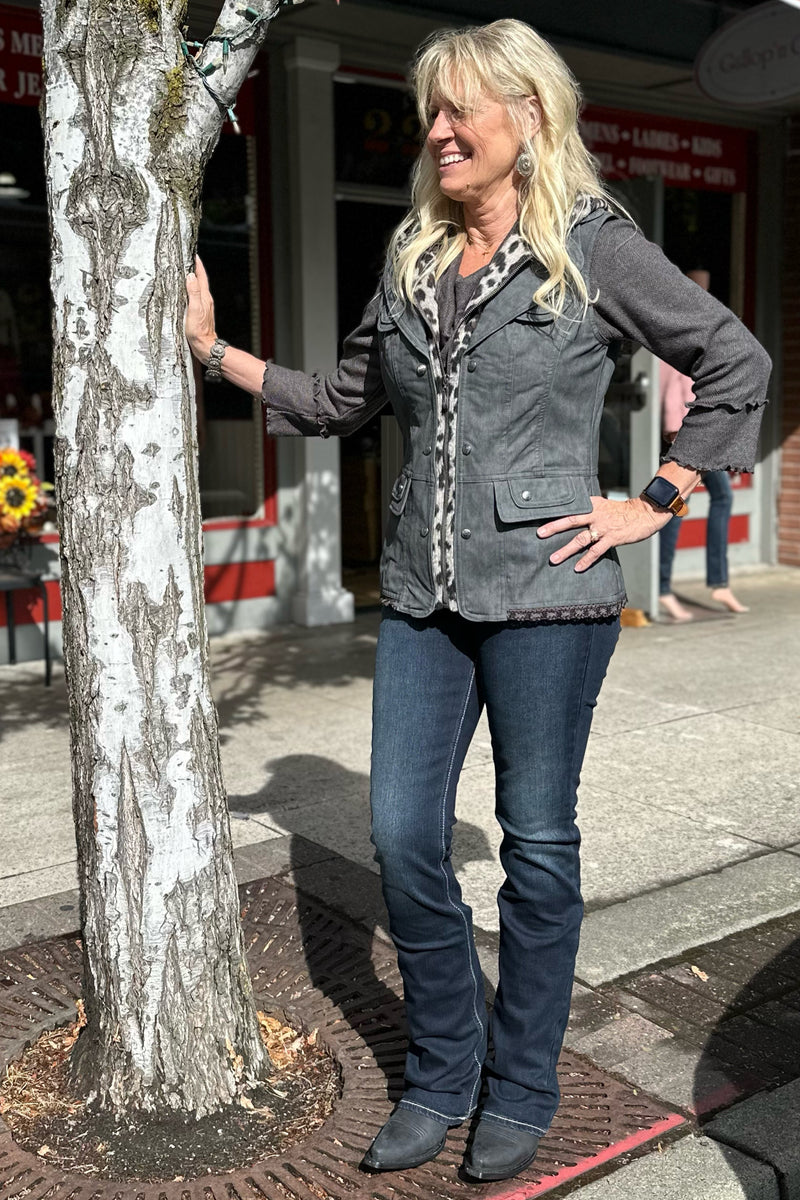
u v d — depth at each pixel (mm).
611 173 8258
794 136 8961
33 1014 2756
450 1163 2283
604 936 3199
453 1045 2314
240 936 2525
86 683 2338
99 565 2295
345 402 2461
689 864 3682
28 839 3850
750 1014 2828
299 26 6527
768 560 9453
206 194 6645
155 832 2359
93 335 2250
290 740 4910
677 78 7746
